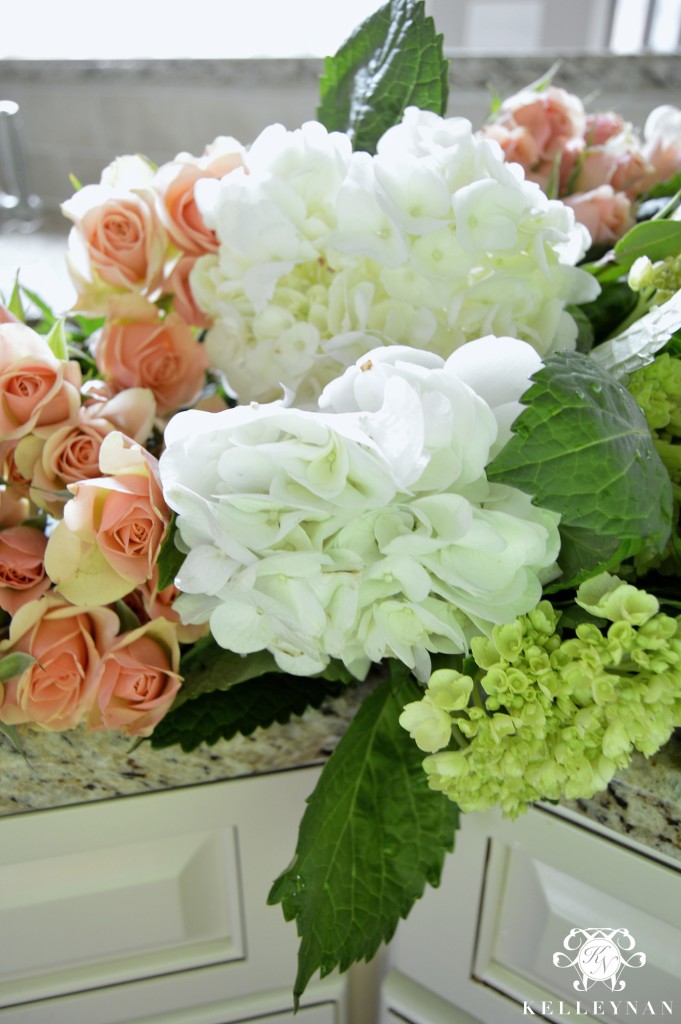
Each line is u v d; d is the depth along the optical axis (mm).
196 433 318
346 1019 678
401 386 301
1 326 448
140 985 610
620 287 543
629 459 341
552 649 379
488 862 542
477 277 457
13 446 472
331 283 480
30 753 471
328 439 317
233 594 339
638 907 489
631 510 339
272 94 1040
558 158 619
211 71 1047
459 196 405
